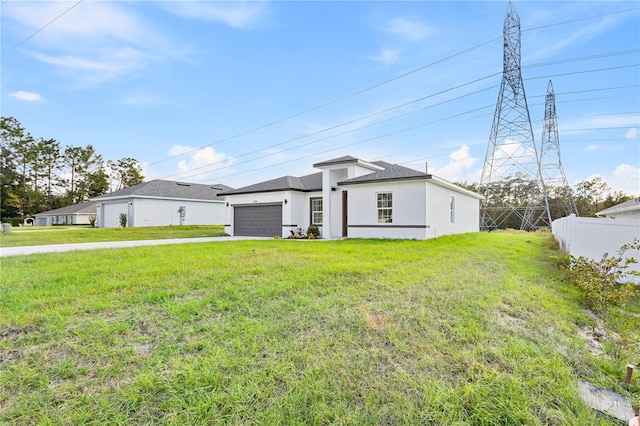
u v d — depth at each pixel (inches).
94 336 121.7
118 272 232.4
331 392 87.5
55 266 259.4
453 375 97.0
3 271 239.8
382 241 479.8
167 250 374.6
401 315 143.9
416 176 490.3
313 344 115.3
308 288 188.1
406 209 509.4
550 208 1267.2
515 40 1008.9
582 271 195.6
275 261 275.9
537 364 103.2
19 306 155.1
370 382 92.7
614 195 1481.3
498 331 128.6
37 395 87.0
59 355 108.6
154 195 998.4
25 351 111.4
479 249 380.5
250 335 121.7
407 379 93.7
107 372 97.7
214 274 220.8
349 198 568.1
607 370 103.7
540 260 325.4
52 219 1647.4
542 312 155.9
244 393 86.7
